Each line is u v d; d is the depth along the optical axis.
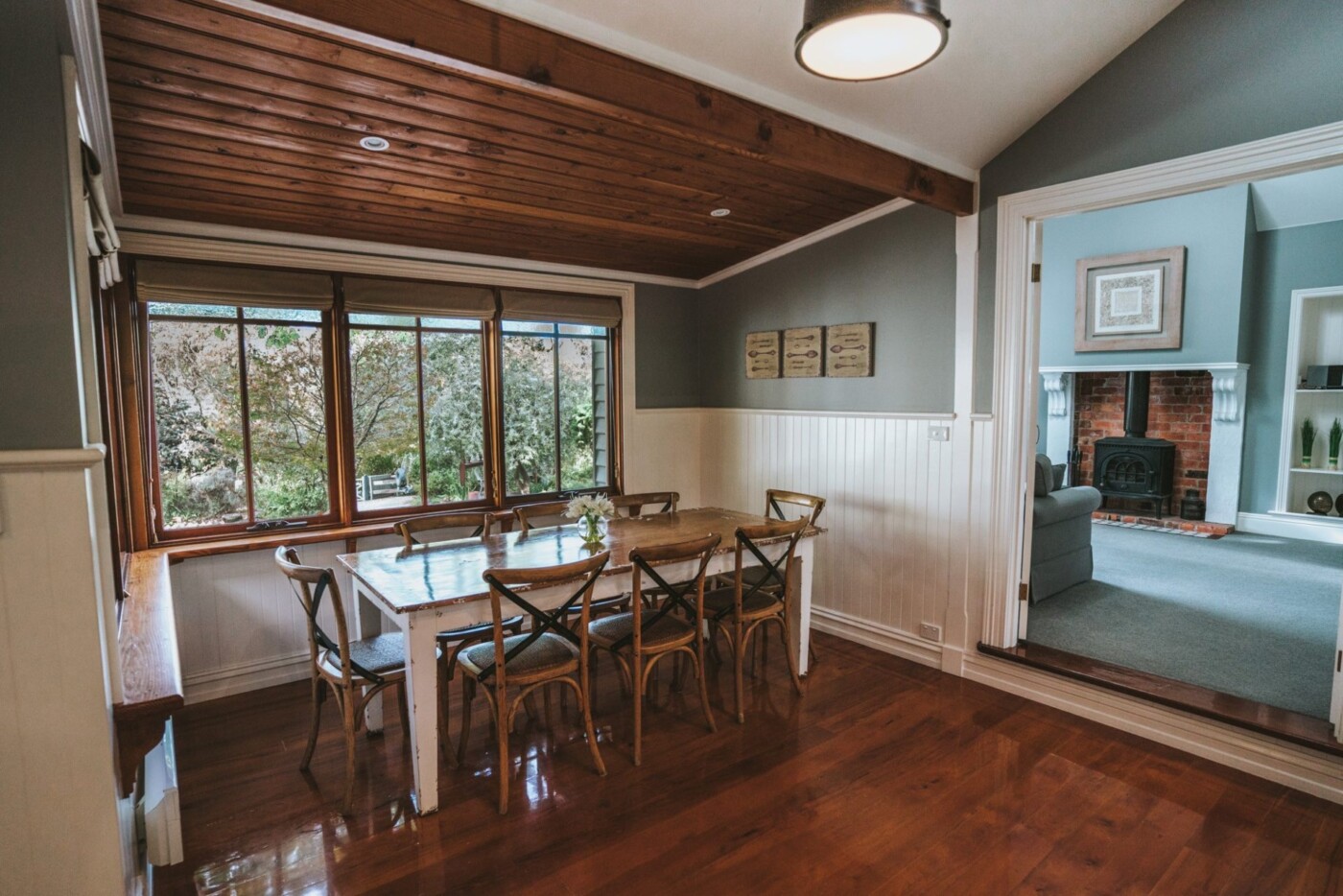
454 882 2.09
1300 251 6.11
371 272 3.79
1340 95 2.32
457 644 3.44
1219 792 2.53
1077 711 3.14
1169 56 2.69
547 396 4.60
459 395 4.21
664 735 2.99
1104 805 2.46
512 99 2.49
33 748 1.53
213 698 3.39
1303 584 4.75
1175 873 2.11
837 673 3.64
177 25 1.92
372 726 2.98
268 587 3.51
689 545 2.80
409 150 2.78
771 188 3.52
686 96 2.36
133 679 1.88
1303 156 2.40
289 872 2.14
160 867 2.16
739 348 4.89
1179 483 6.98
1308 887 2.05
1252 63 2.50
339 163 2.84
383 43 1.78
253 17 1.91
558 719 3.17
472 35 1.88
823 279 4.22
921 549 3.74
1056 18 2.51
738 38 2.28
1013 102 2.92
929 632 3.73
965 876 2.10
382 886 2.07
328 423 3.75
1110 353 7.00
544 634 2.86
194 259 3.28
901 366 3.81
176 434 3.34
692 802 2.49
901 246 3.78
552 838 2.29
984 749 2.85
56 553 1.51
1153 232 6.64
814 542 4.36
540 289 4.44
